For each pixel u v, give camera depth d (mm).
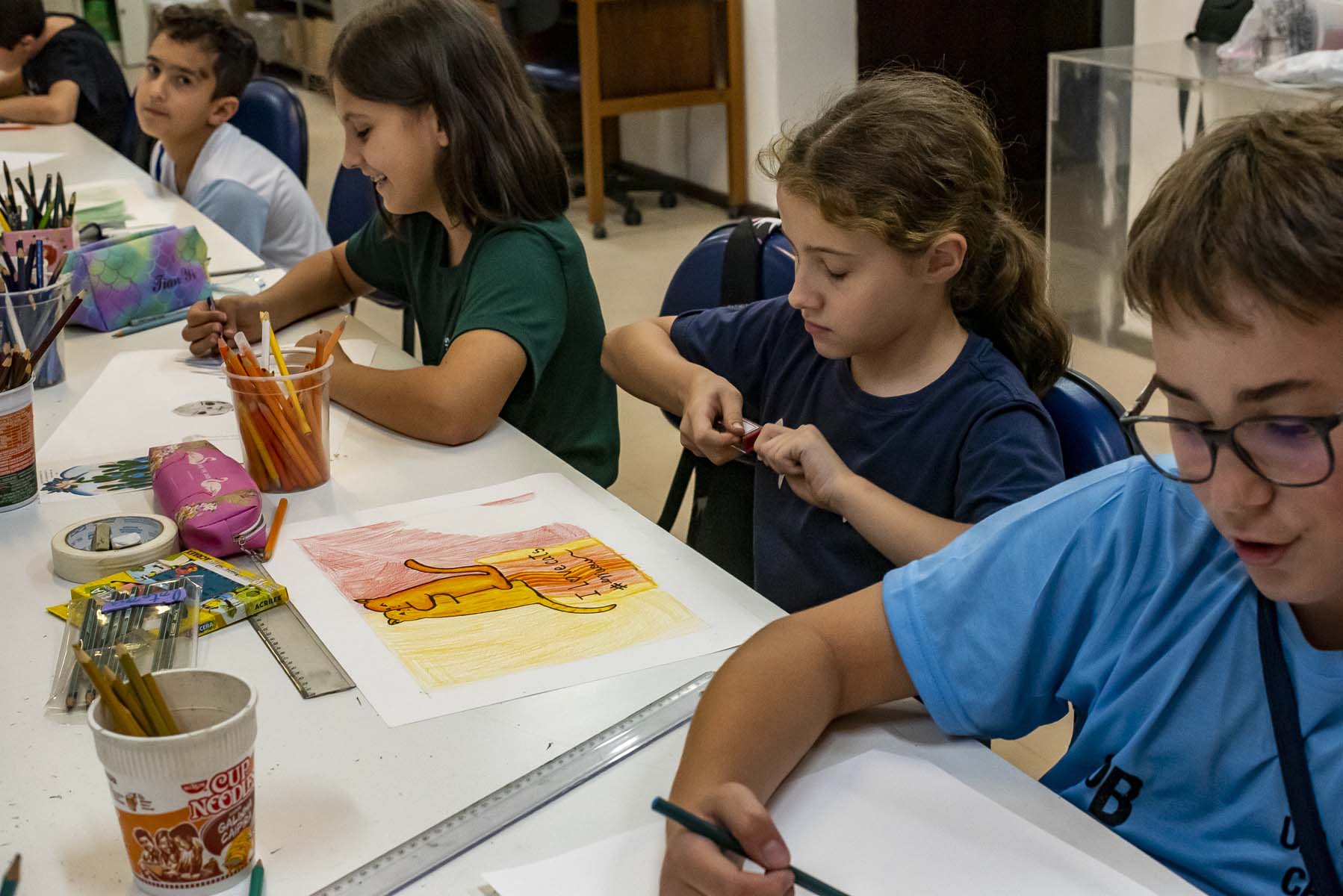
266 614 998
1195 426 655
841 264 1202
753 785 764
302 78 7508
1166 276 636
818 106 1509
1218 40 3316
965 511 1209
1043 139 5160
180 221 2268
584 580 1046
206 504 1092
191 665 919
